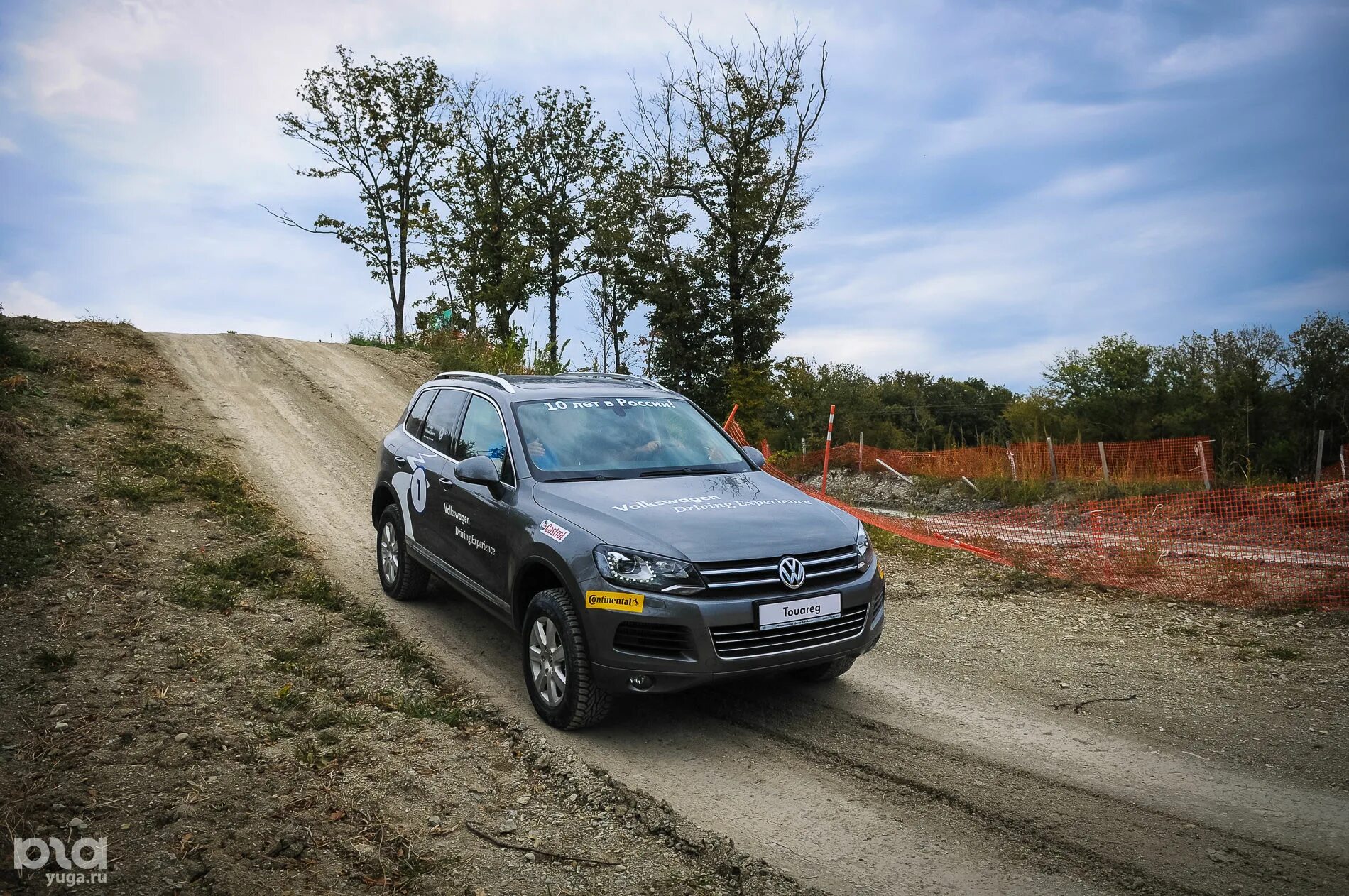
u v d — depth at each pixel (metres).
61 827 3.32
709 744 4.45
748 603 4.22
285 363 16.92
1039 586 8.30
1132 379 46.50
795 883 3.18
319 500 9.74
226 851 3.23
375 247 30.86
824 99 34.31
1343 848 3.42
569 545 4.50
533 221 37.97
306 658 5.38
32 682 4.67
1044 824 3.62
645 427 5.79
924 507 19.12
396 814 3.59
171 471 9.23
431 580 7.47
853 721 4.79
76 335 15.12
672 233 36.06
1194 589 8.05
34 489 8.00
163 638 5.46
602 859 3.33
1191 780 4.05
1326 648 6.21
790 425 35.69
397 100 30.20
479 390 6.25
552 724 4.57
